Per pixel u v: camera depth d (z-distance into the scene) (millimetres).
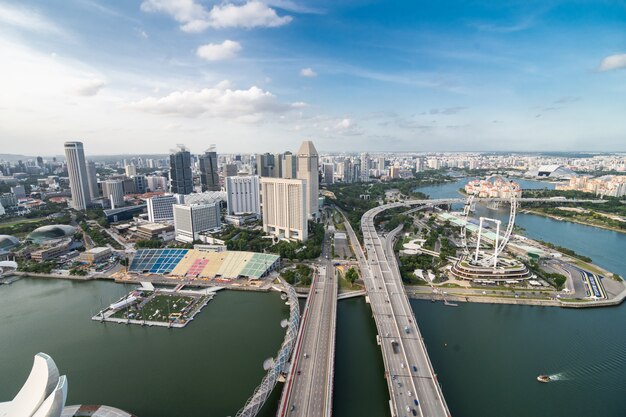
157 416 174500
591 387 198250
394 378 192875
